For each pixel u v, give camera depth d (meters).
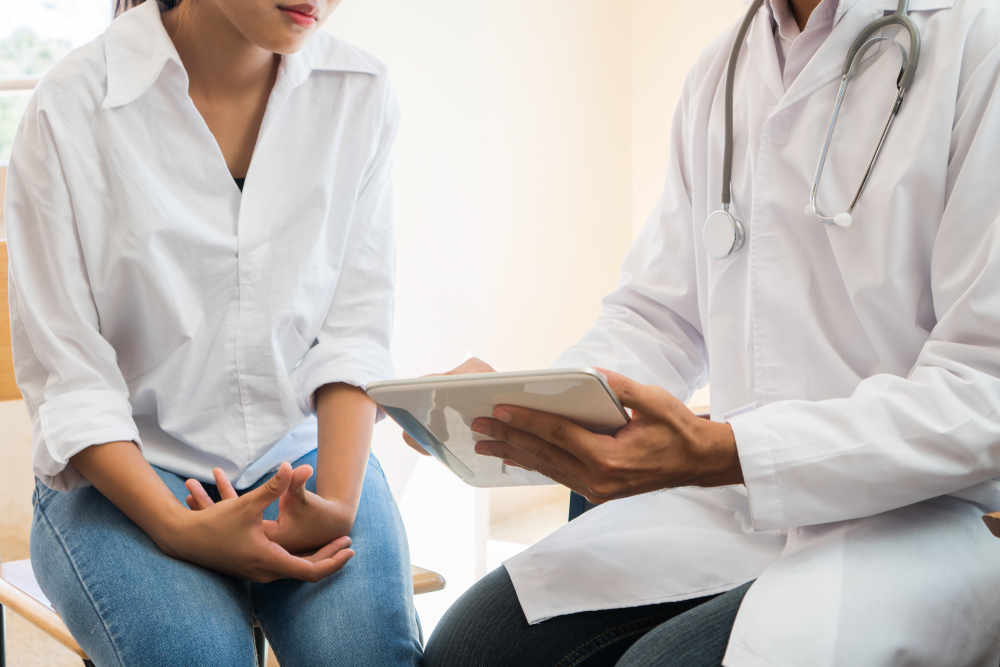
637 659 0.72
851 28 0.88
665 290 1.09
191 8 0.99
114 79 0.96
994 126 0.76
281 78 1.03
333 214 1.10
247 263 1.02
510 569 0.92
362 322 1.12
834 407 0.75
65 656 1.84
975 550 0.73
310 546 0.91
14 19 2.05
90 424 0.89
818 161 0.87
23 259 0.96
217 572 0.88
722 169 1.01
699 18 2.85
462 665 0.85
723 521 0.93
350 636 0.82
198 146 1.00
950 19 0.82
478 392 0.66
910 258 0.82
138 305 0.99
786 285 0.89
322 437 1.01
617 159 3.12
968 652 0.70
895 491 0.73
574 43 2.89
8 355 1.27
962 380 0.73
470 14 2.20
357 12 1.91
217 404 1.03
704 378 1.14
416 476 2.13
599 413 0.67
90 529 0.88
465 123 2.21
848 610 0.68
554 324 2.96
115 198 0.96
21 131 0.96
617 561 0.89
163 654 0.76
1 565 1.13
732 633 0.69
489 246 2.66
